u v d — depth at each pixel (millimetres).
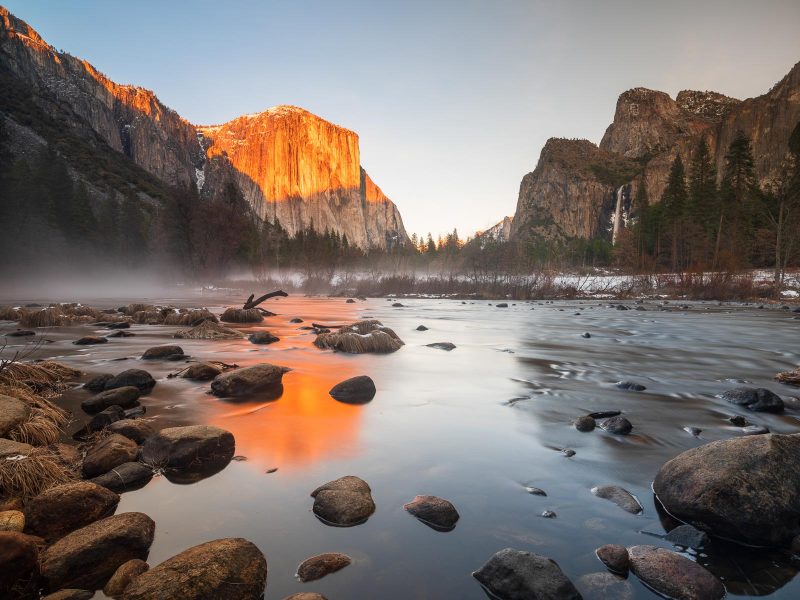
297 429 4438
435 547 2428
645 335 13758
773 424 4855
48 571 2127
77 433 4289
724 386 6742
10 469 2949
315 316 19234
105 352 8945
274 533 2549
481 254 46000
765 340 12797
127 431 4086
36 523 2520
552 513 2828
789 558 2453
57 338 11000
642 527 2717
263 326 14594
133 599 1905
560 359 9039
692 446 4109
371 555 2342
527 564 2146
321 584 2094
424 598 2010
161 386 6203
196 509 2828
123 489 3105
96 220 61531
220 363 7398
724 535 2609
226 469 3449
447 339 12078
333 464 3570
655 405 5559
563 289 39750
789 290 38344
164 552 2363
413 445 4027
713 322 18438
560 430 4516
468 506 2902
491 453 3857
